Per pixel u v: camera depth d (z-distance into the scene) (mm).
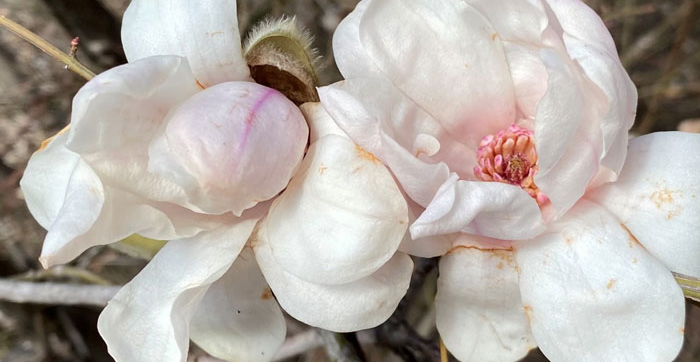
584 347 466
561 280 471
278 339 506
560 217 482
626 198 485
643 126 1104
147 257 567
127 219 468
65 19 778
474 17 489
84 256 890
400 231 461
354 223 461
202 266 477
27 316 963
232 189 459
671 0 1240
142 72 458
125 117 459
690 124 748
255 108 468
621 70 464
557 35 481
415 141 487
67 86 1109
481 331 490
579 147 472
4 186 1090
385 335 585
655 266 465
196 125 458
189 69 472
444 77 496
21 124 1126
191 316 482
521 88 507
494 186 455
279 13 961
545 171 471
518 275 482
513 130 515
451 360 595
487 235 479
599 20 474
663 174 482
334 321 472
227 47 487
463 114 508
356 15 489
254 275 500
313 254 464
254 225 482
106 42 796
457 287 487
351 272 461
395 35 486
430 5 489
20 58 1145
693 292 472
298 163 476
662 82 1090
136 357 476
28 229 1096
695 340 1115
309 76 492
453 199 448
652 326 461
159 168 450
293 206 473
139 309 479
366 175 463
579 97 465
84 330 1032
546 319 470
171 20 489
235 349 506
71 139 449
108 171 459
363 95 475
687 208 476
